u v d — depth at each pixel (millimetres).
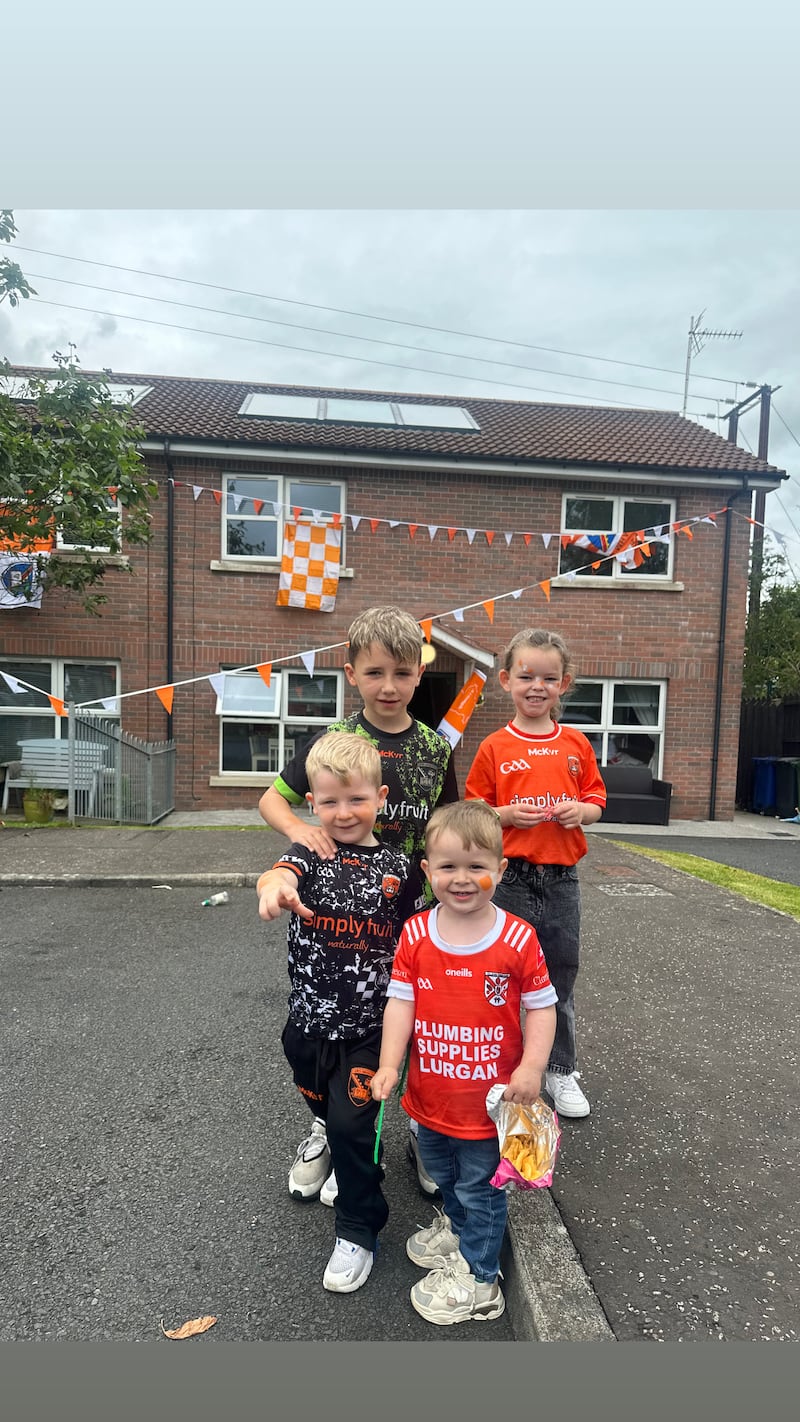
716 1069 3189
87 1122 2822
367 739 2207
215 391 13773
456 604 11344
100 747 9453
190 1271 2074
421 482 11234
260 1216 2314
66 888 6199
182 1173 2523
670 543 11742
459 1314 1910
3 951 4684
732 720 11945
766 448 18406
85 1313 1922
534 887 2617
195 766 11078
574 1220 2209
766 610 15750
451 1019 1907
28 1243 2178
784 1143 2648
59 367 8602
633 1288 1940
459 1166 1986
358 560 11195
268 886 1884
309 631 11172
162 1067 3242
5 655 10766
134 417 11008
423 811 2238
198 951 4699
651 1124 2762
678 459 11648
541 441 12086
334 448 10750
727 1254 2078
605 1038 3475
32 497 8156
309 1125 2818
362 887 2012
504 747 2656
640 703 11930
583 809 2545
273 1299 1979
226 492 10398
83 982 4176
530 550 11430
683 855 8180
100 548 10680
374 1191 2035
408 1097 2049
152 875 6336
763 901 5953
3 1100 2973
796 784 12484
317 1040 2049
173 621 10938
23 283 7121
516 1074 1839
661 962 4500
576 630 11586
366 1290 2018
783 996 3996
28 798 9641
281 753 11281
